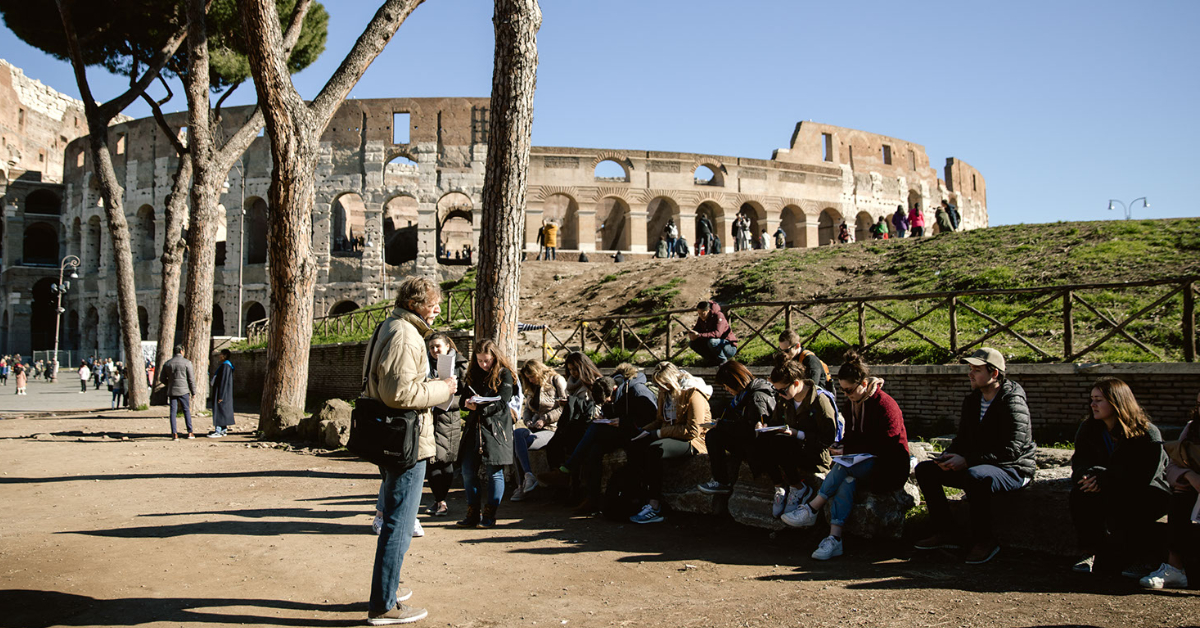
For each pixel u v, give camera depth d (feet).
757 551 21.20
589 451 26.25
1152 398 29.66
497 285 34.37
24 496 28.73
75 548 20.68
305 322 47.93
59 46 71.97
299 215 46.34
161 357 73.15
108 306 152.87
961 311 50.47
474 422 24.22
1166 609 15.57
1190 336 30.14
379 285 135.03
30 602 16.05
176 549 20.70
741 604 16.47
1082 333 41.34
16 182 175.22
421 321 15.58
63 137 211.61
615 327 68.28
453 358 18.35
